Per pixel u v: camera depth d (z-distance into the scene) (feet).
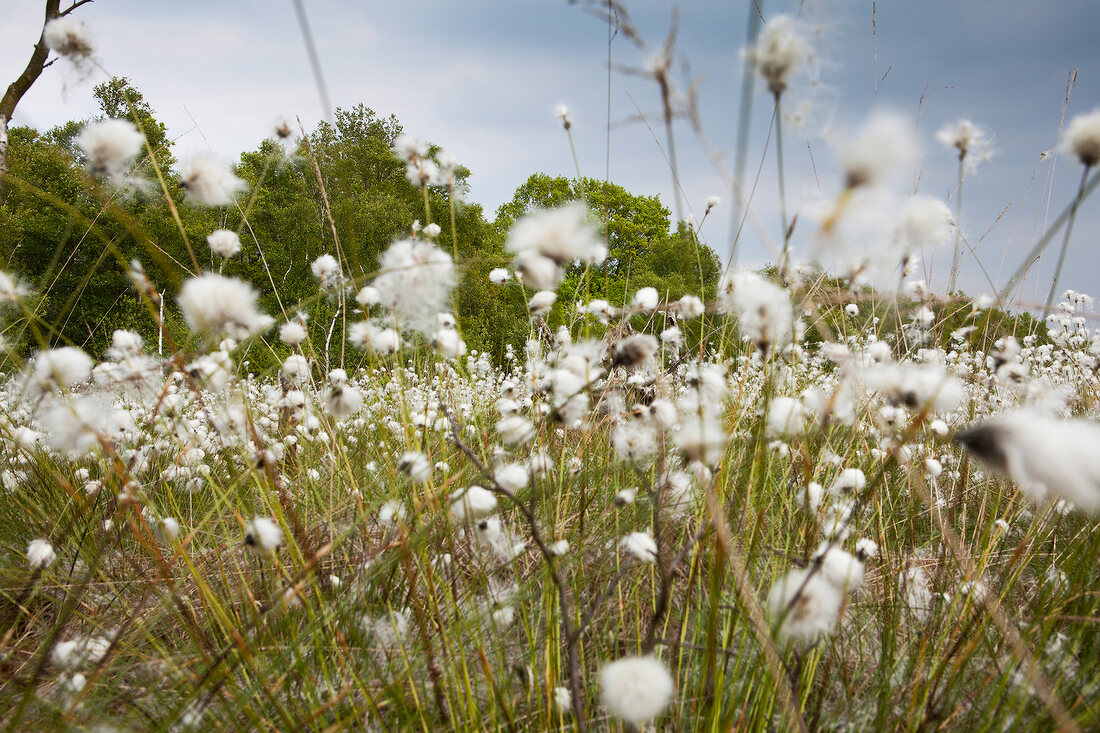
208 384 5.21
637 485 6.89
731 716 3.98
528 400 7.89
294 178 52.31
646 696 2.89
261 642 5.16
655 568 5.48
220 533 7.56
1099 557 5.97
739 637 5.16
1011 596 6.12
